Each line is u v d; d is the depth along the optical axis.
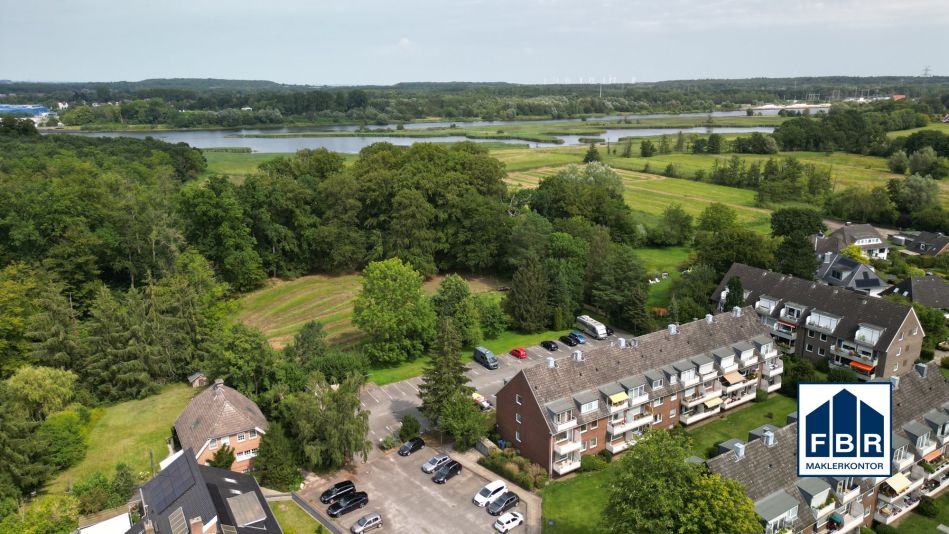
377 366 88.06
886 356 79.12
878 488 55.12
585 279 108.81
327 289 118.88
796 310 90.12
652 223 159.12
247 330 71.50
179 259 99.56
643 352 70.94
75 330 80.44
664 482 43.28
